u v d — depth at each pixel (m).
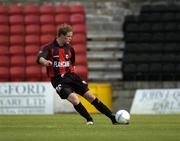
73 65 37.22
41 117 51.66
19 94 61.81
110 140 26.72
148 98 63.47
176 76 78.50
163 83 76.31
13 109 61.81
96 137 28.34
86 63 77.69
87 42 82.31
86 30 83.88
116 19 85.19
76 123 41.41
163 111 63.00
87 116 37.44
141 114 61.09
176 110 62.66
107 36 82.88
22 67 78.38
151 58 79.50
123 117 37.41
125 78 78.75
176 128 35.41
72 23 83.06
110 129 34.06
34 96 61.94
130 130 33.28
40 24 83.25
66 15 83.88
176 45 81.25
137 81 77.06
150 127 36.22
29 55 79.81
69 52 37.09
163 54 80.12
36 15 83.94
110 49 81.62
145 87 76.19
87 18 85.12
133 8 86.38
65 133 31.06
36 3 87.19
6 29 82.38
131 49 80.81
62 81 36.56
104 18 85.12
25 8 84.56
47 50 36.72
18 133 31.33
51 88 61.97
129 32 82.62
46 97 61.88
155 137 28.31
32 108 61.94
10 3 86.88
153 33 82.56
